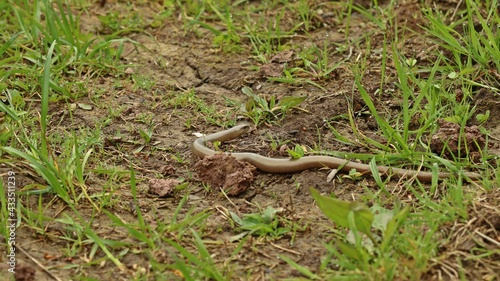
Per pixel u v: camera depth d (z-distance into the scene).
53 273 7.16
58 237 7.62
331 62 11.02
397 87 10.29
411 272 6.71
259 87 10.59
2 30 11.56
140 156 9.18
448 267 6.93
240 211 8.09
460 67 10.03
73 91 10.39
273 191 8.45
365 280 6.66
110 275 7.13
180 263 6.72
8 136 8.88
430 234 7.07
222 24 12.20
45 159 8.08
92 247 7.49
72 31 11.27
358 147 9.17
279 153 9.16
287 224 7.75
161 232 7.46
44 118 8.48
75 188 8.32
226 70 11.03
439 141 8.88
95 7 12.79
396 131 8.85
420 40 11.25
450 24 11.45
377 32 11.55
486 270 6.92
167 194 8.31
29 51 10.84
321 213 7.96
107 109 10.09
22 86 10.22
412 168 8.59
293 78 10.65
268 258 7.33
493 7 10.69
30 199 8.12
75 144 8.29
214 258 7.32
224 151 9.25
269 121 9.82
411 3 11.95
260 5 12.67
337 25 12.00
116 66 10.99
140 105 10.20
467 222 7.45
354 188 8.41
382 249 6.83
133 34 12.02
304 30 11.81
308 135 9.52
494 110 9.62
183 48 11.66
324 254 7.31
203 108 10.09
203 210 8.09
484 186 7.99
